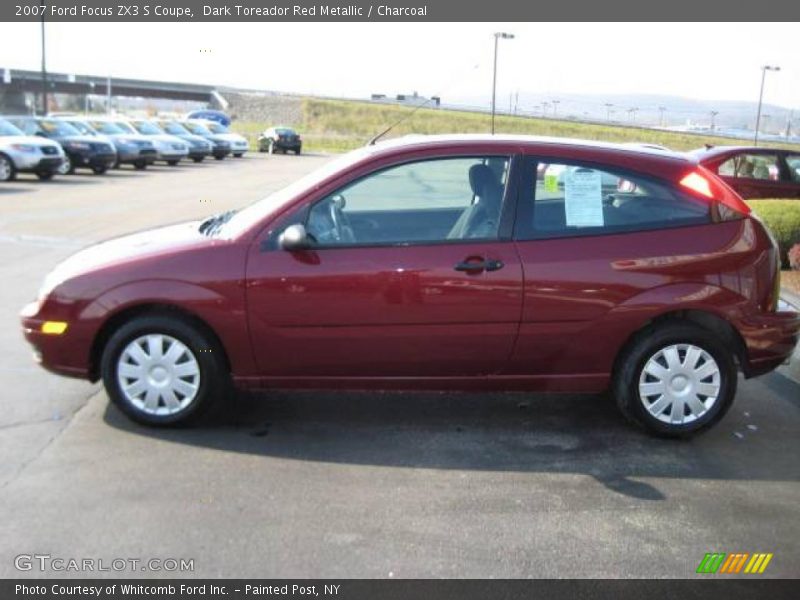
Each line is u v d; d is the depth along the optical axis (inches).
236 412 207.0
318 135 2704.2
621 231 188.7
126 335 188.7
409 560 140.6
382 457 182.4
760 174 497.7
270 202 200.1
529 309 185.5
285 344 187.0
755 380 245.9
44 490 162.6
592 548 145.9
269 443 188.4
